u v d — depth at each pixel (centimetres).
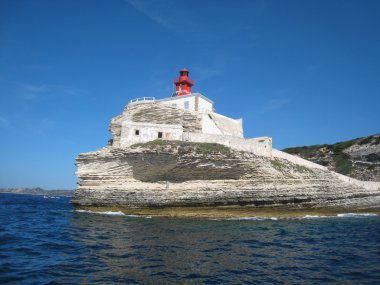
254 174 3297
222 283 1046
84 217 2916
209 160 3181
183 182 3238
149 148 3200
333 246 1722
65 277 1069
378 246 1739
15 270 1137
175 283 1032
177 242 1711
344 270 1235
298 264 1314
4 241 1689
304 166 3897
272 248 1631
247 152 3453
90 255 1384
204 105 4559
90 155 3409
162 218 2934
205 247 1595
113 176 3372
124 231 2077
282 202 3288
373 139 6144
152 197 3156
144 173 3300
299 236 2031
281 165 3628
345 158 6266
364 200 3834
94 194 3359
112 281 1036
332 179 3822
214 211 3109
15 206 4859
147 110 4041
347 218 3256
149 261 1288
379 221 3017
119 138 3900
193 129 4028
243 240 1830
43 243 1655
